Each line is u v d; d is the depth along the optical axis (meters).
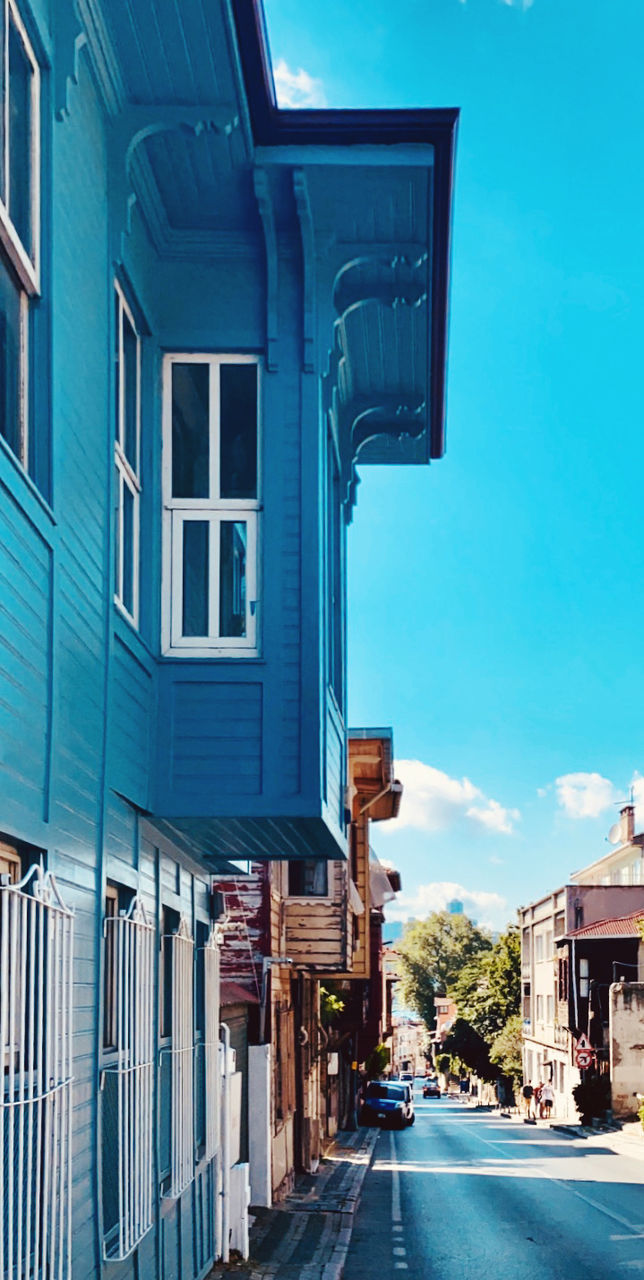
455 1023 80.62
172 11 7.39
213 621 9.23
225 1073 14.05
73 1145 6.92
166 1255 10.02
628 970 56.12
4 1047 5.29
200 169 8.88
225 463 9.37
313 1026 29.03
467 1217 20.38
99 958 7.60
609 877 71.81
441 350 11.91
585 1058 51.72
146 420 9.27
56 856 6.71
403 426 13.22
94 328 7.73
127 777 8.33
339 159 8.84
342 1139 38.59
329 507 10.80
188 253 9.49
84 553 7.37
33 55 6.69
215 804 8.98
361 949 28.59
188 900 12.09
